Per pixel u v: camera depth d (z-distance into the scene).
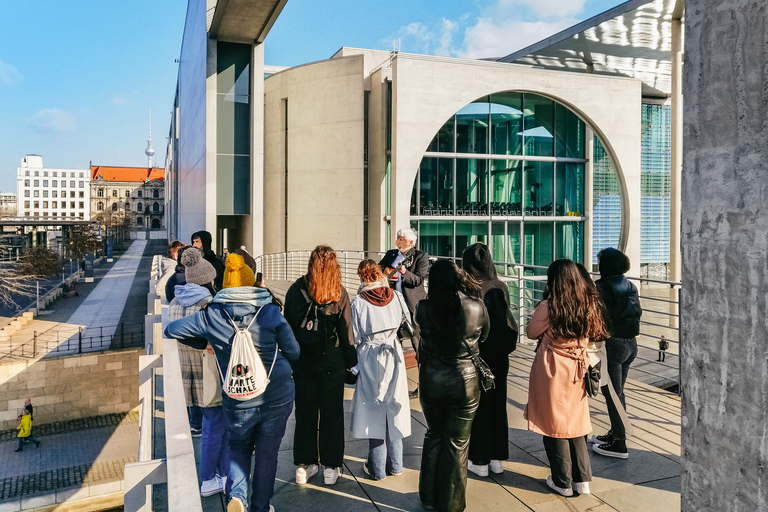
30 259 52.06
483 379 3.29
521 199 27.16
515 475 3.96
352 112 26.88
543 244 27.67
